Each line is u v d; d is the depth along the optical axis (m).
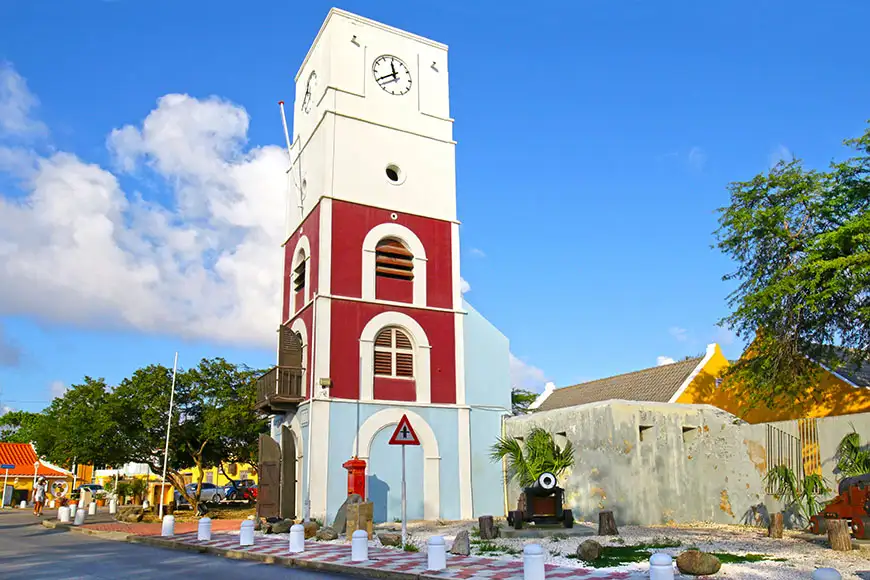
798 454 21.47
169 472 33.06
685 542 15.95
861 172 20.80
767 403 23.19
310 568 13.91
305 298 24.88
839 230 18.83
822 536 16.78
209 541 18.38
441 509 23.72
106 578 12.38
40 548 18.34
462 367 25.41
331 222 24.27
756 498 22.48
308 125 27.08
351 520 18.55
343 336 23.52
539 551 10.90
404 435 16.48
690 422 22.39
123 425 31.58
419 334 24.83
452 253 26.44
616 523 20.34
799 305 20.44
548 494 18.48
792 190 21.62
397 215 25.66
